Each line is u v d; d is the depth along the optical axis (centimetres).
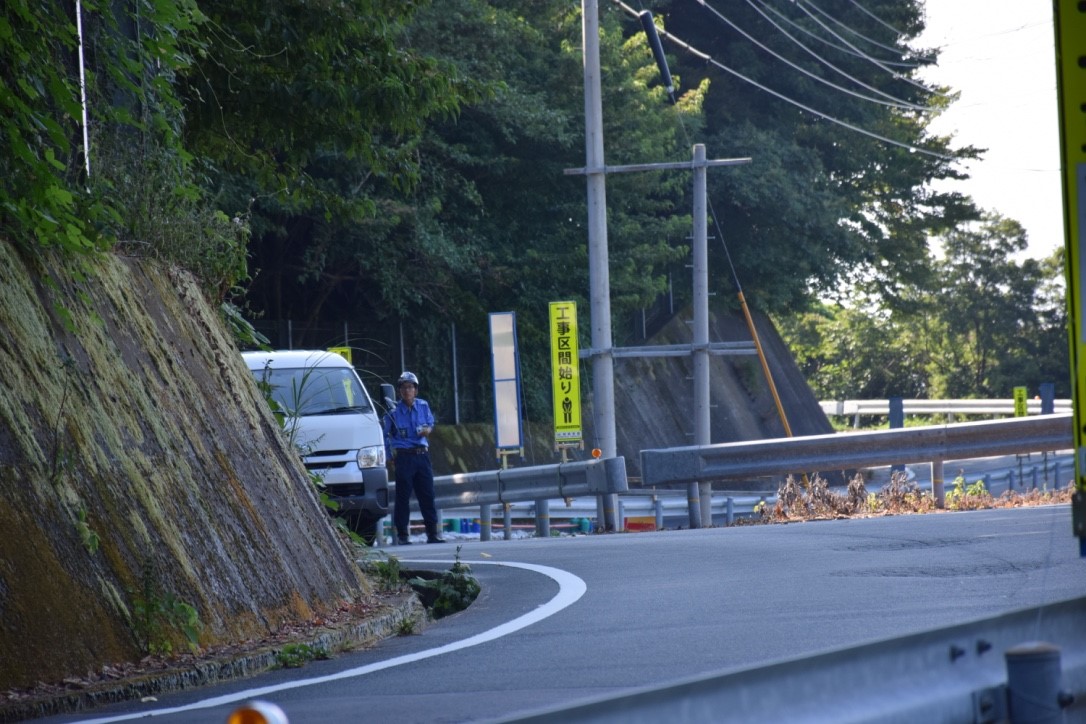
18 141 1537
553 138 6569
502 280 6631
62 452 1383
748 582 1908
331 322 6475
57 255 1605
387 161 2855
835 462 3762
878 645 597
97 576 1330
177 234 1986
